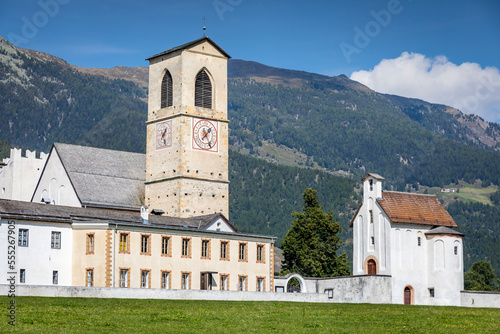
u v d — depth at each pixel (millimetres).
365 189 156750
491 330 82062
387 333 78312
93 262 118812
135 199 159500
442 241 152375
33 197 160500
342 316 93812
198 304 101312
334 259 170375
